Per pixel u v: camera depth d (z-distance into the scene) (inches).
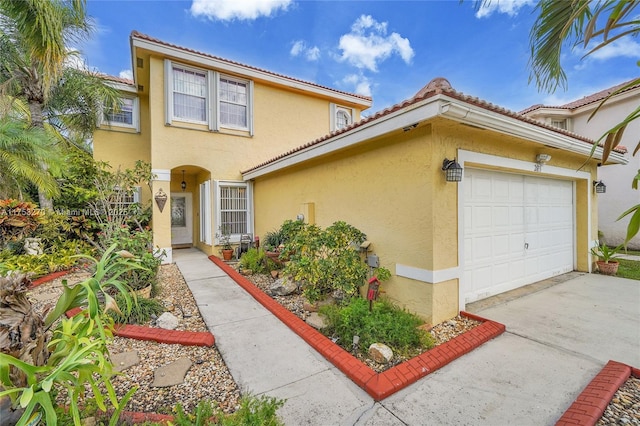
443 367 137.9
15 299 82.3
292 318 191.8
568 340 161.2
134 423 96.1
